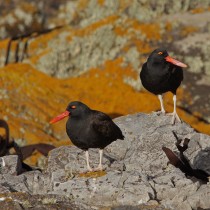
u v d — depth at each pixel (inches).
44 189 453.4
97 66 837.2
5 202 406.3
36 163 599.2
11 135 709.3
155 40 826.2
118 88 800.3
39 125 740.0
